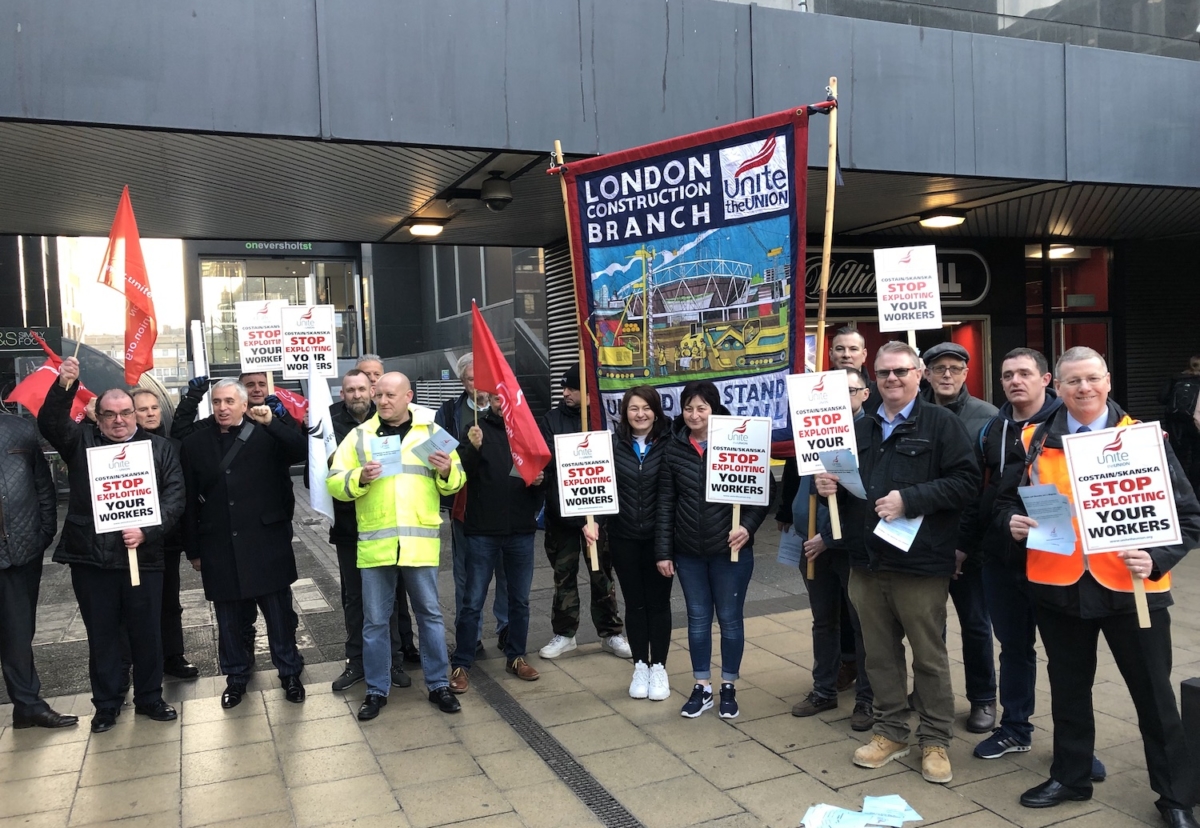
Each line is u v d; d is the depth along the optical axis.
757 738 4.32
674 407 5.02
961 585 4.29
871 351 11.56
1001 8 8.40
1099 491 3.25
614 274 5.14
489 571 5.22
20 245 16.55
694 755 4.15
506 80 6.41
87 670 5.85
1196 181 8.75
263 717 4.79
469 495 5.18
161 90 5.58
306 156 6.50
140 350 4.80
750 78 7.09
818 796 3.72
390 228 9.65
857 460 3.85
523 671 5.27
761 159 4.60
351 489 4.59
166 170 6.79
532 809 3.68
